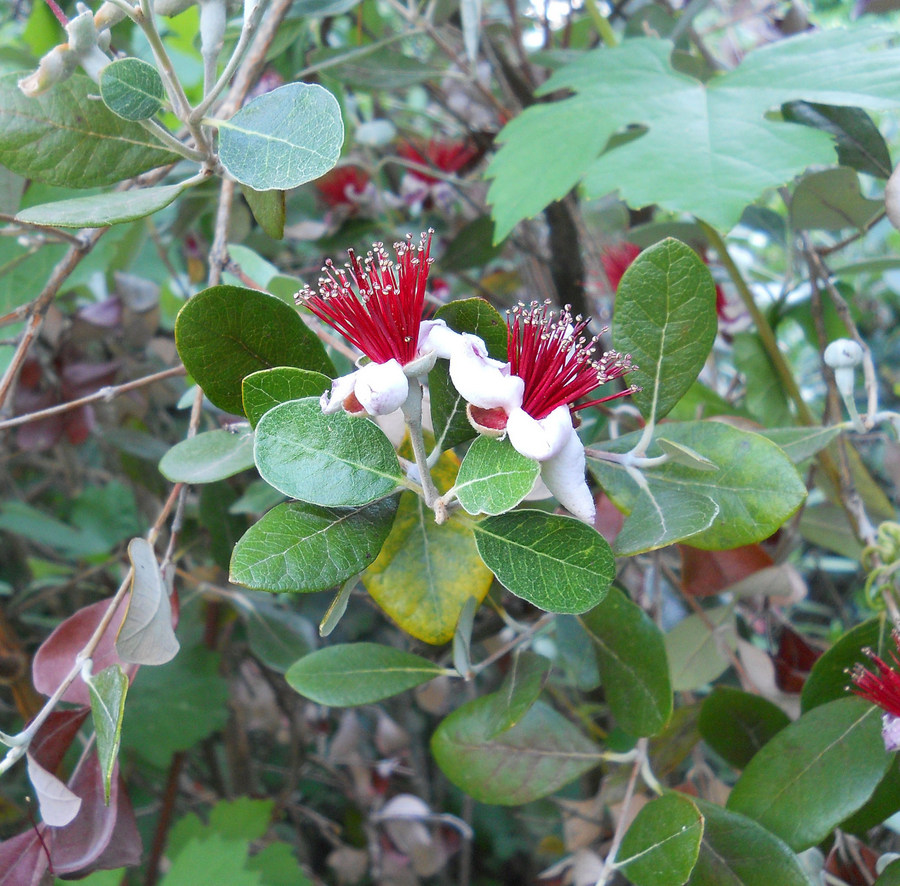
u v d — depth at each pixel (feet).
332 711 2.26
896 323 2.87
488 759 1.06
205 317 0.83
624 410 1.30
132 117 0.81
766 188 1.05
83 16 0.78
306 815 2.43
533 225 1.86
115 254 1.65
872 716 0.95
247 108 0.83
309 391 0.80
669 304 0.88
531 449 0.72
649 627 1.02
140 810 1.98
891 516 1.37
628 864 0.93
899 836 1.23
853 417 1.04
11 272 1.36
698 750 1.32
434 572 0.92
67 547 2.07
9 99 0.84
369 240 1.89
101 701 0.82
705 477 0.89
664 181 1.08
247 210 1.66
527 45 2.06
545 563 0.77
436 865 1.97
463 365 0.74
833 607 2.32
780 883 0.89
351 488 0.77
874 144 1.25
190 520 1.66
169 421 2.10
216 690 1.79
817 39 1.31
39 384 1.70
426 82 1.87
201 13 0.86
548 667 0.98
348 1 1.38
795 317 1.54
